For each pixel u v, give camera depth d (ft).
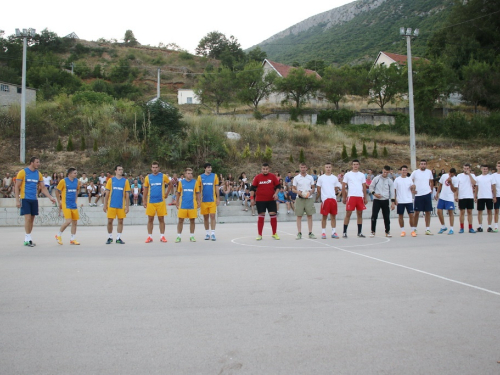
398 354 12.39
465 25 202.49
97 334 13.88
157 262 25.73
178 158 88.53
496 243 34.19
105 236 43.27
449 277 21.49
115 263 25.43
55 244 35.55
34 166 34.83
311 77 150.30
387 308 16.49
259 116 139.64
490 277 21.54
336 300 17.51
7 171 84.89
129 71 271.28
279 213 68.28
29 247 33.32
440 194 43.45
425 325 14.67
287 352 12.50
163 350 12.64
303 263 25.20
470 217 43.29
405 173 40.86
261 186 38.32
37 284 20.15
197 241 37.45
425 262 25.50
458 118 137.18
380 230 47.83
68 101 115.85
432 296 18.10
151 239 37.24
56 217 61.98
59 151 94.43
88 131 101.30
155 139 92.48
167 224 63.62
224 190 75.61
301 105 156.56
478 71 161.79
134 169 87.51
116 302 17.26
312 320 15.14
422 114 140.56
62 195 35.73
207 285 19.90
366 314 15.79
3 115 103.35
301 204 38.81
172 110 97.86
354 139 120.26
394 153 112.47
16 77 193.26
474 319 15.28
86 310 16.28
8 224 61.57
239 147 101.09
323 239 38.27
